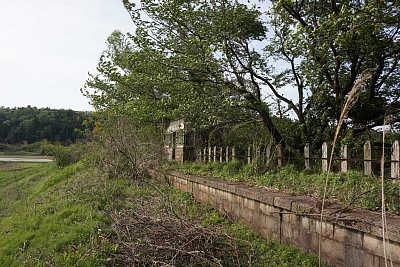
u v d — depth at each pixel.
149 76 11.79
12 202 15.24
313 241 5.14
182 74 11.21
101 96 16.20
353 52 8.43
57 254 5.88
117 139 15.91
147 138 18.20
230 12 10.27
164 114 11.87
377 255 4.03
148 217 6.31
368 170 5.98
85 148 22.41
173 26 11.46
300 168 8.30
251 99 10.17
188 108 10.48
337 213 4.69
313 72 9.47
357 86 2.64
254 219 6.95
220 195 8.73
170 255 5.26
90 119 24.03
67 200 10.13
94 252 5.53
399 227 3.72
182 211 8.70
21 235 7.34
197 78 10.85
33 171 30.36
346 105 2.65
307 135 10.06
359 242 4.30
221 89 10.62
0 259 6.04
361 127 8.84
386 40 8.02
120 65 17.64
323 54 8.26
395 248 3.78
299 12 9.52
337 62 8.78
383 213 2.64
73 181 13.73
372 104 9.23
